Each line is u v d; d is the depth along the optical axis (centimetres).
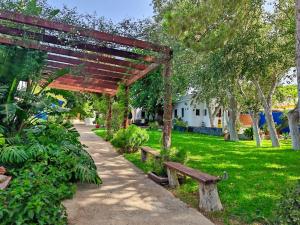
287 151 1266
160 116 3127
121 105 1288
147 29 710
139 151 1131
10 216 330
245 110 2248
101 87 1405
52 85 1376
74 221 422
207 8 740
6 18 591
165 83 742
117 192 581
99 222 423
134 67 921
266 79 1500
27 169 508
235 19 828
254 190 594
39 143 666
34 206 343
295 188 345
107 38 671
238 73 1168
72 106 1067
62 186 509
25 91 819
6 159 559
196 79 1348
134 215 457
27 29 673
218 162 939
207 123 3105
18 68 782
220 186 620
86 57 808
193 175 519
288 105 2519
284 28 1116
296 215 304
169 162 672
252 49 1086
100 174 741
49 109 852
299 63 410
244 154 1152
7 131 749
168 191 598
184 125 2867
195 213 471
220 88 1416
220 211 479
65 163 604
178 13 731
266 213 462
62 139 736
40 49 725
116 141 1159
